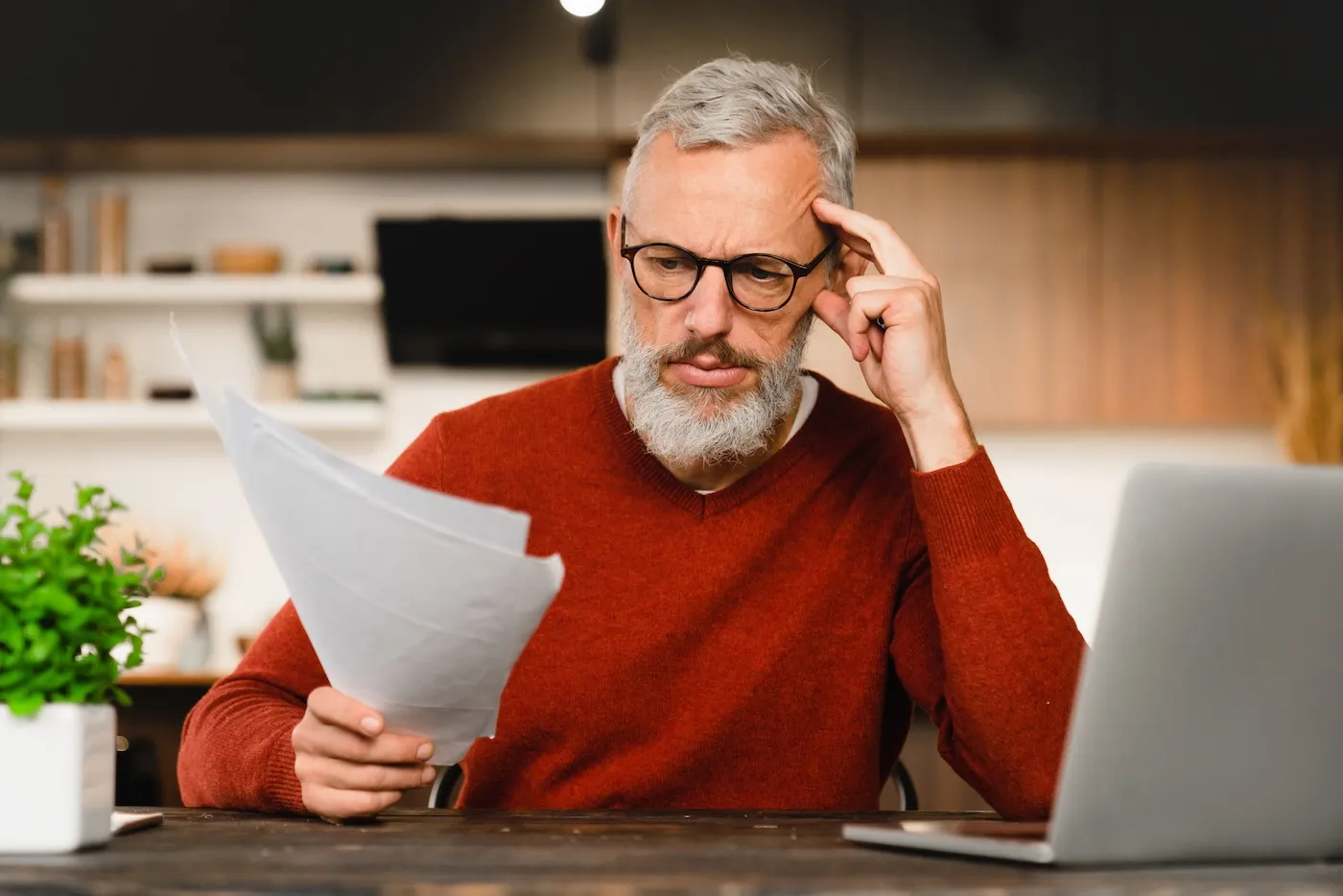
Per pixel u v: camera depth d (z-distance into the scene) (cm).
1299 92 341
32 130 341
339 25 342
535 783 130
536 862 73
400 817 101
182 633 336
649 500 135
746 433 128
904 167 359
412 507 78
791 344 129
